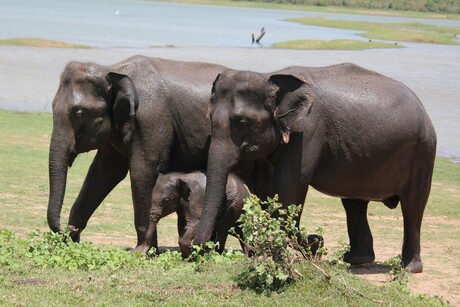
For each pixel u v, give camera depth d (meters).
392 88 13.29
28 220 15.77
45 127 28.86
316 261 10.41
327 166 12.73
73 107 12.57
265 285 9.84
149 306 9.16
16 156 23.09
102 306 9.03
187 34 87.88
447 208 19.73
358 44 78.19
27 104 33.94
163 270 10.75
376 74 13.54
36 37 70.75
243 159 11.98
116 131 12.96
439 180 23.56
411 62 63.75
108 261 10.83
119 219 16.81
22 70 44.97
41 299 9.09
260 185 13.13
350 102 12.73
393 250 15.45
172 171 13.27
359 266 13.88
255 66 53.72
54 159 12.57
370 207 19.94
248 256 11.58
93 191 13.64
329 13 171.62
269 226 9.92
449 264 14.42
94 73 12.76
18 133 27.19
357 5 194.38
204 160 13.26
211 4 189.50
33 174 20.84
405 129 13.09
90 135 12.78
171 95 13.09
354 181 12.98
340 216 18.48
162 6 169.25
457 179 23.86
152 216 12.69
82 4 155.38
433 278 13.28
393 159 13.13
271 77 12.09
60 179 12.58
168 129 13.04
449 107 39.03
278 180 12.30
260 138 11.96
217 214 11.93
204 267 10.67
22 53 53.78
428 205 19.97
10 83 39.56
